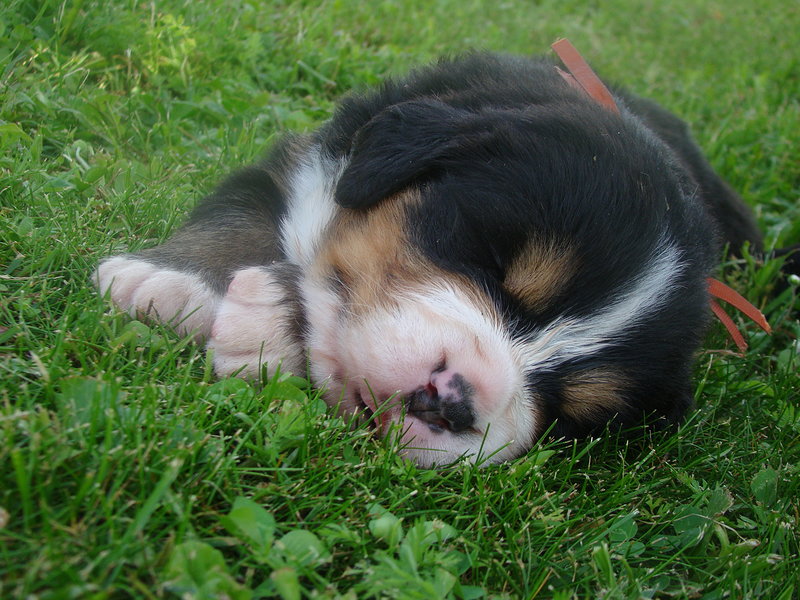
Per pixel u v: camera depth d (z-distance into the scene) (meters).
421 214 0.47
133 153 0.57
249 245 0.51
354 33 0.82
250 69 0.68
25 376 0.42
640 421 0.50
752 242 0.68
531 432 0.47
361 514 0.42
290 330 0.47
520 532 0.43
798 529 0.47
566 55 0.56
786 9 1.56
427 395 0.45
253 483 0.42
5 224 0.48
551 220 0.47
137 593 0.38
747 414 0.53
